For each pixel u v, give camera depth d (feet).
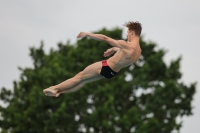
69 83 159.22
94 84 355.56
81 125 355.77
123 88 357.41
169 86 361.30
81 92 349.82
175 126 355.56
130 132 352.49
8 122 363.15
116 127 349.61
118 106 365.20
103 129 346.74
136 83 361.51
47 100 349.20
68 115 341.21
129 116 346.13
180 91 362.53
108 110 341.62
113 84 357.41
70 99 347.77
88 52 365.81
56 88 159.84
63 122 343.46
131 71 375.04
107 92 352.49
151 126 344.69
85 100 351.67
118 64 157.17
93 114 343.87
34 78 360.69
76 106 351.05
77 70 362.53
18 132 353.51
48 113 356.38
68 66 363.15
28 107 359.66
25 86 366.43
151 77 375.04
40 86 356.38
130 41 159.43
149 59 372.99
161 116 360.69
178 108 368.48
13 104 367.25
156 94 361.30
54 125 341.21
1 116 364.17
